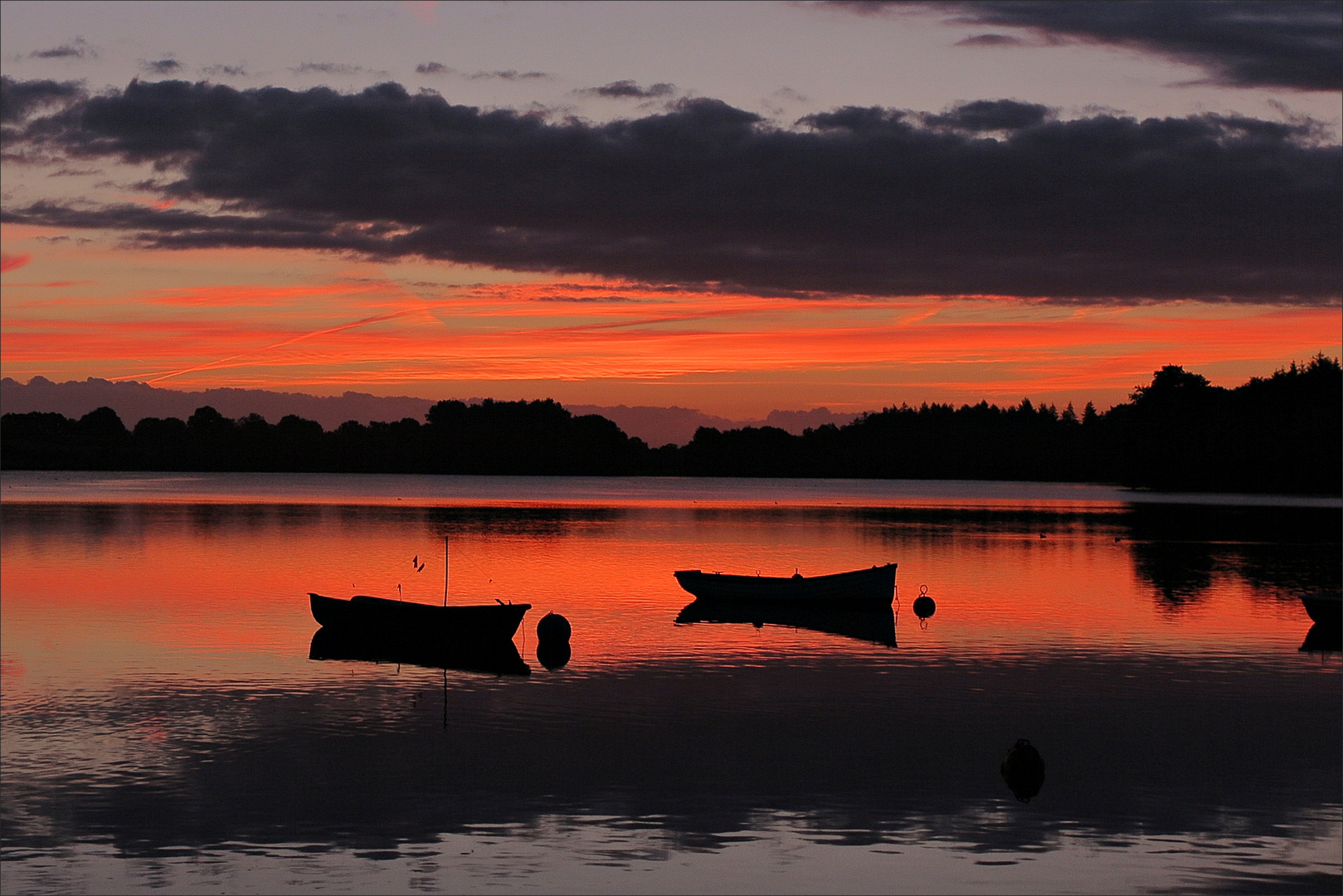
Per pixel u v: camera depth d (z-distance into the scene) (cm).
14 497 16150
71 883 1911
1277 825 2188
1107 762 2575
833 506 15875
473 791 2353
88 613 4731
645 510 14362
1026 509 14662
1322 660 3772
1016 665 3709
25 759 2559
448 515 12569
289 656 3788
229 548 7931
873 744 2716
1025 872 1966
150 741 2712
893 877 1945
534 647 4059
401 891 1884
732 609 5097
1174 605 5200
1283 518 12444
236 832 2125
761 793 2352
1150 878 1945
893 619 4781
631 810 2256
